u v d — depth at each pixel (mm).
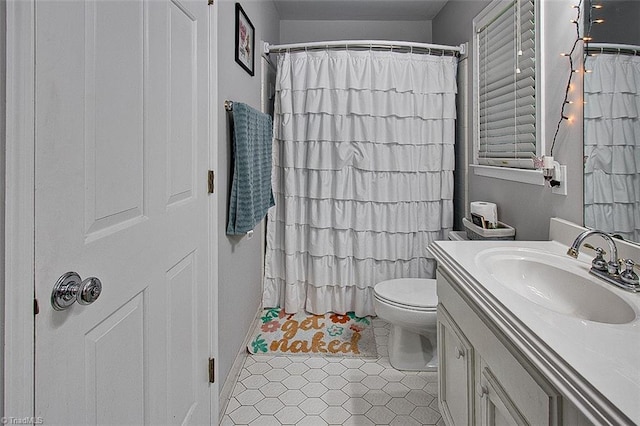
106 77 855
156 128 1101
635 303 990
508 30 2119
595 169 1415
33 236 660
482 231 2090
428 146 2785
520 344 836
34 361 670
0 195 615
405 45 2689
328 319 2805
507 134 2154
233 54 1954
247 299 2387
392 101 2697
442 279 1536
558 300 1288
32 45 646
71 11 741
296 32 3646
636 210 1223
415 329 2055
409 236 2822
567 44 1592
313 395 1935
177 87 1250
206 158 1548
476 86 2564
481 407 1122
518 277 1413
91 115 807
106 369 881
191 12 1357
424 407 1843
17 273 634
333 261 2859
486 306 1026
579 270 1263
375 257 2814
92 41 806
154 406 1117
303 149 2777
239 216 1867
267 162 2424
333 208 2801
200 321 1503
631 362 696
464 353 1261
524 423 859
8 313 626
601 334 801
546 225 1774
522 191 1988
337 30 3643
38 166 667
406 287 2229
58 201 715
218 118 1683
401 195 2787
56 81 703
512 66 2078
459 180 2912
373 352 2354
